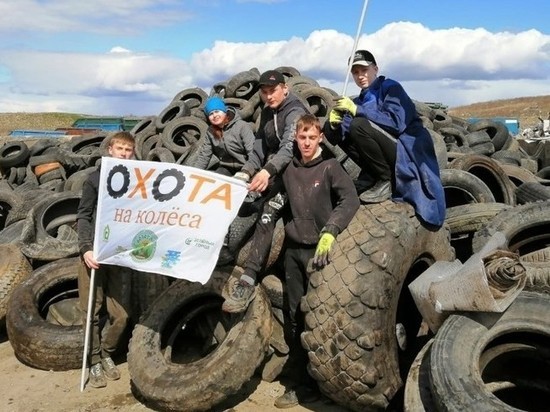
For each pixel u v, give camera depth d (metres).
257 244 5.16
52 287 6.72
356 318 4.38
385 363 4.48
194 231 5.12
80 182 10.62
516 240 5.86
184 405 4.85
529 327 4.05
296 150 5.02
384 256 4.48
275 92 5.23
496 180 8.27
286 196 5.09
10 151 14.23
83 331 5.81
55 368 5.89
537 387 4.37
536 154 14.40
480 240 5.78
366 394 4.45
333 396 4.66
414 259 4.87
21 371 5.97
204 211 5.12
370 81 5.26
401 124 4.91
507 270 3.99
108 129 29.56
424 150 4.99
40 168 13.14
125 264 5.24
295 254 5.02
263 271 5.60
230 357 4.87
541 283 4.70
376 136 4.89
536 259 5.46
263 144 5.54
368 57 5.19
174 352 6.12
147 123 13.88
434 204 4.93
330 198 4.91
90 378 5.66
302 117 4.77
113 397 5.38
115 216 5.26
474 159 8.13
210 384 4.80
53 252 7.31
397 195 4.99
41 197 10.20
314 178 4.85
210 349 5.93
